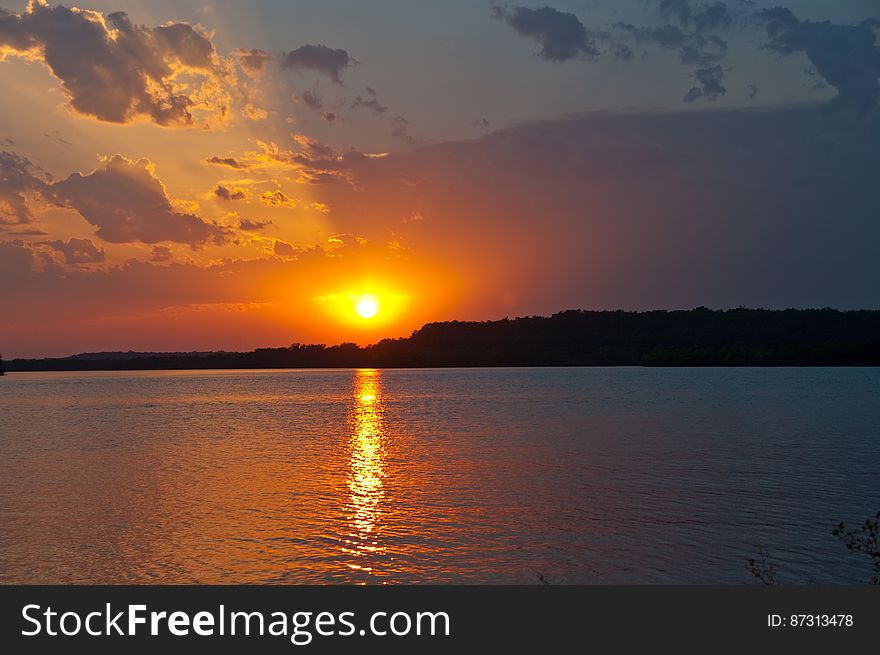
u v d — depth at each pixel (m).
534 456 45.41
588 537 25.75
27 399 125.81
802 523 27.27
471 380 184.38
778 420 66.69
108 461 45.81
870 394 101.88
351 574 22.59
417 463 43.34
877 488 33.56
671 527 26.91
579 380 166.00
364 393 133.88
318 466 42.69
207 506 31.27
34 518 29.27
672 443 50.91
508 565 23.16
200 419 79.31
